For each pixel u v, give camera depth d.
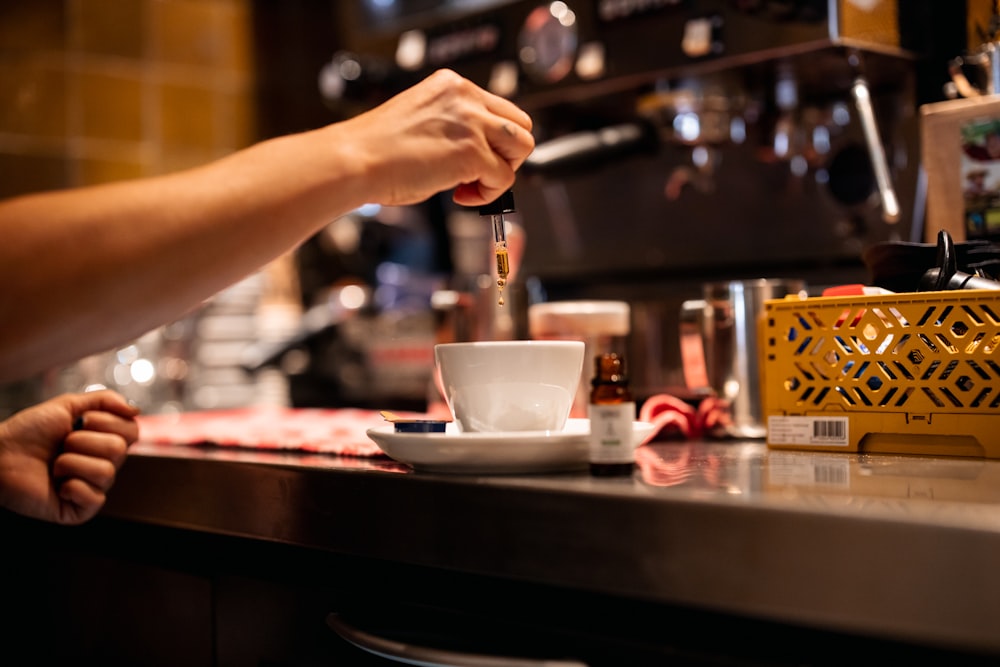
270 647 0.94
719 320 1.20
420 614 0.83
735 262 1.65
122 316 0.77
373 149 0.83
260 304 2.57
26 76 2.63
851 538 0.61
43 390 2.18
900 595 0.60
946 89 1.23
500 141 0.88
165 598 1.03
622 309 1.33
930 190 1.09
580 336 1.29
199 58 2.90
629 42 1.46
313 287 2.88
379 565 0.91
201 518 1.00
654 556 0.69
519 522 0.75
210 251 0.77
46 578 1.19
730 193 1.64
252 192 0.79
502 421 0.87
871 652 0.66
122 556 1.10
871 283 1.03
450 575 0.85
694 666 0.69
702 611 0.72
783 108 1.47
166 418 1.62
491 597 0.83
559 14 1.54
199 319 2.45
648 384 1.64
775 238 1.60
